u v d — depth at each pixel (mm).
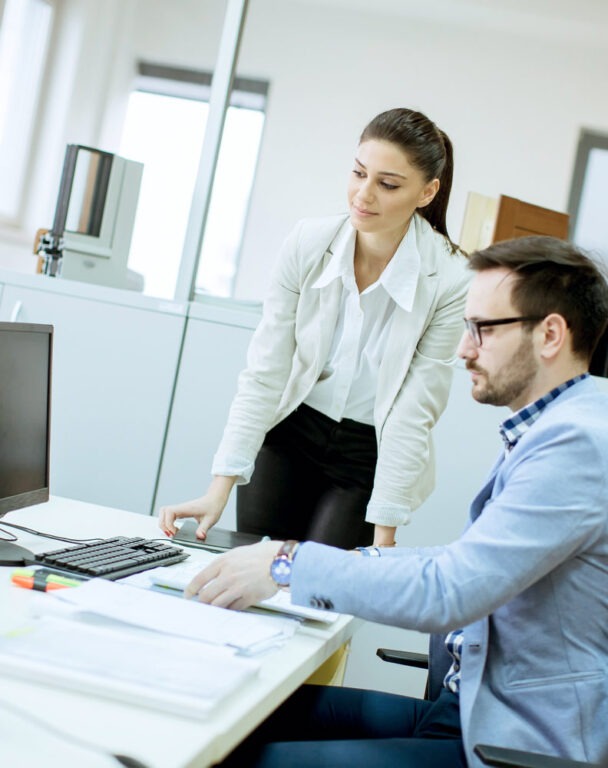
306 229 2141
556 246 1377
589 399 1352
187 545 1857
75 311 3105
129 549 1636
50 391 1752
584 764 1082
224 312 3027
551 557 1239
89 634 1092
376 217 1951
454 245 2168
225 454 2088
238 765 1274
